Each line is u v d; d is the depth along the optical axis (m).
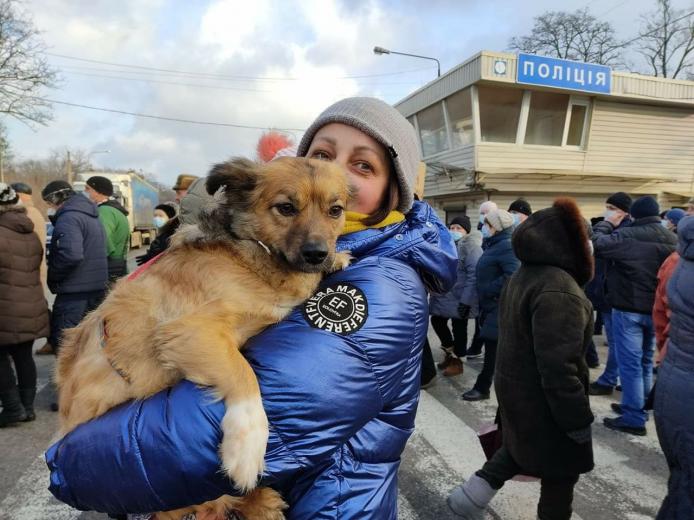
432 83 16.42
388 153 1.84
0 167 29.09
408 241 1.71
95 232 5.30
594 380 6.23
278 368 1.24
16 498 3.54
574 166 15.60
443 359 7.19
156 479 1.16
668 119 16.30
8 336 4.51
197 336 1.30
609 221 6.83
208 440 1.17
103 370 1.42
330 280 1.56
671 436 2.57
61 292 5.18
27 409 4.81
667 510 2.56
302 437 1.21
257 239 1.64
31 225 4.75
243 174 1.76
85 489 1.22
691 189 16.97
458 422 4.91
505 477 3.11
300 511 1.30
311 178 1.71
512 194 15.27
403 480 3.84
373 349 1.33
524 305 2.92
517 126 15.00
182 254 1.59
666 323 3.74
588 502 3.51
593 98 15.29
